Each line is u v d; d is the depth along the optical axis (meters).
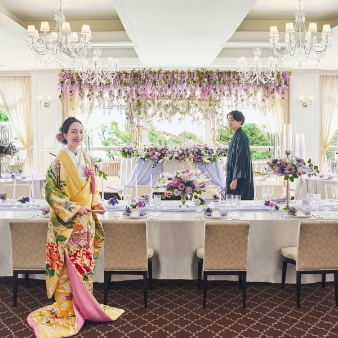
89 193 3.47
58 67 10.84
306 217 4.23
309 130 11.39
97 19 8.06
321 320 3.50
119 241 3.70
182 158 8.26
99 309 3.42
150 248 4.15
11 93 11.46
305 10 7.46
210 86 10.87
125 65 10.43
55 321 3.39
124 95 10.95
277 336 3.20
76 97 11.20
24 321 3.49
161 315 3.61
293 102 11.34
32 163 11.61
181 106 10.96
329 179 7.81
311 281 4.32
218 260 3.72
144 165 8.54
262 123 13.09
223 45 8.12
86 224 3.41
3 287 4.35
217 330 3.31
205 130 11.40
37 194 7.98
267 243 4.20
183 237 4.21
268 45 8.34
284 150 5.04
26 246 3.72
